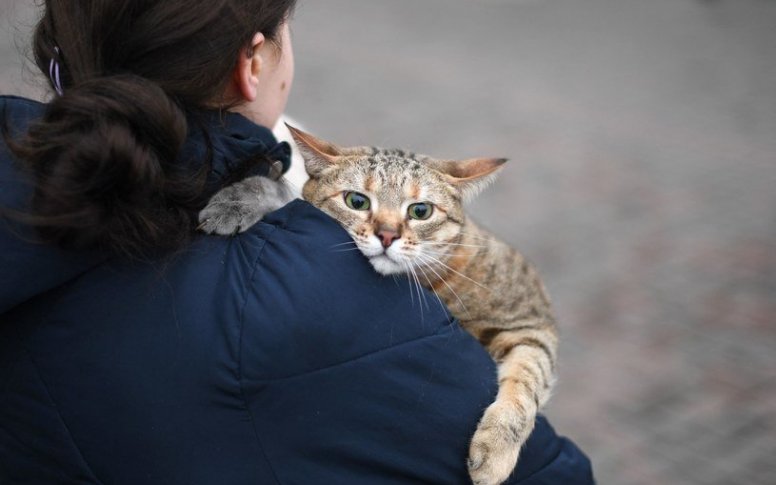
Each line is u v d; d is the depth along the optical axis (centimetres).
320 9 1658
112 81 158
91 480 179
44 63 189
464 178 311
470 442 194
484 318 308
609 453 518
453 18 1625
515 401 253
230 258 181
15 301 169
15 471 186
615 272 725
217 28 176
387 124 1060
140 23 169
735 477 498
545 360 297
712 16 1612
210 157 179
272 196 218
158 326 174
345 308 180
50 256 167
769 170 939
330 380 177
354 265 187
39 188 155
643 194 878
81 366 175
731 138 1036
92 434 176
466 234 314
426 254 293
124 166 154
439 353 190
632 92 1205
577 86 1231
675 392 572
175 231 173
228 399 172
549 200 862
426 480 190
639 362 604
